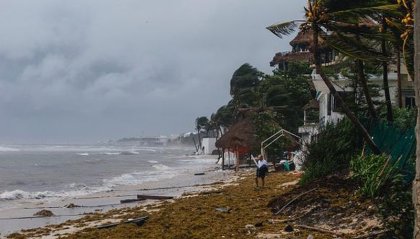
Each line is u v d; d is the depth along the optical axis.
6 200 26.25
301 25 16.22
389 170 13.05
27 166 61.72
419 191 4.39
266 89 54.69
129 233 13.48
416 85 4.53
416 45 4.54
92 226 15.91
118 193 29.33
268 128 40.53
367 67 22.23
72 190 31.88
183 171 51.53
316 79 25.70
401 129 15.06
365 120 17.55
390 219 10.07
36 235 14.86
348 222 12.01
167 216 16.23
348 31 16.11
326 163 17.33
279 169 37.41
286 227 12.16
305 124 39.66
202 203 19.55
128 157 100.44
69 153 127.69
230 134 45.38
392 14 15.05
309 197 14.72
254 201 18.62
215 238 11.90
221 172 45.53
